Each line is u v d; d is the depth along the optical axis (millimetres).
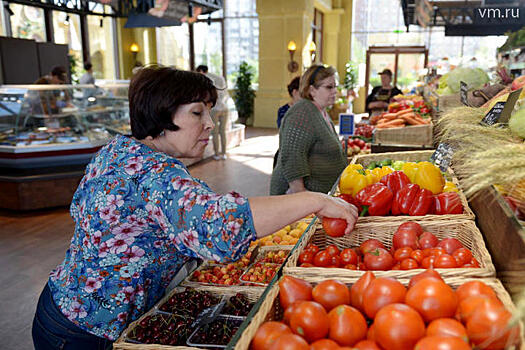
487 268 1125
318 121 2715
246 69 13773
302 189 2699
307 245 1493
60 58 9992
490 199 1348
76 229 1325
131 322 1364
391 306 886
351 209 1318
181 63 14680
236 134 9422
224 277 1887
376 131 3730
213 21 14289
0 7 9531
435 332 841
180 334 1403
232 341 998
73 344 1295
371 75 16188
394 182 1742
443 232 1526
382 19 15992
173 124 1222
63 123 5242
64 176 5109
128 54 13977
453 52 15391
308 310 926
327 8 15031
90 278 1263
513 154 1021
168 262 1339
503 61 3301
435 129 3322
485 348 822
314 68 2713
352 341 903
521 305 625
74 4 7723
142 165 1181
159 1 6465
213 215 1041
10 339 2672
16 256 3840
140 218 1197
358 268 1367
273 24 12461
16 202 4973
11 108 5008
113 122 5824
